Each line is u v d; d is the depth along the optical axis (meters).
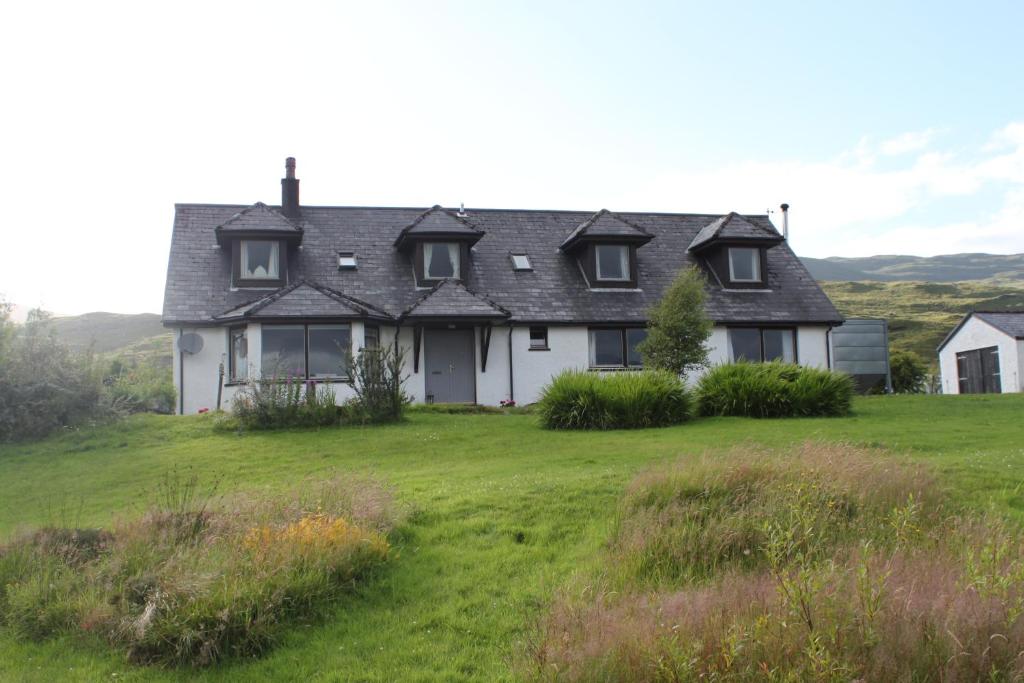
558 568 8.05
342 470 13.14
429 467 13.48
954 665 5.48
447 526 9.32
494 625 6.95
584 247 27.83
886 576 6.07
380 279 26.22
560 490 10.47
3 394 17.33
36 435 17.53
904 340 65.62
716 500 9.04
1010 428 16.59
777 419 19.16
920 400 23.98
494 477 11.91
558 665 5.77
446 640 6.72
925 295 95.19
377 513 9.11
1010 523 8.66
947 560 7.00
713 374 21.11
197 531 8.57
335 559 7.76
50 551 8.12
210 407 23.67
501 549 8.59
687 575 7.50
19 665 6.60
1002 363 34.78
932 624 5.77
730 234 28.11
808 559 7.12
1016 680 5.36
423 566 8.21
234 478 13.27
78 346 20.03
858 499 8.88
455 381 25.52
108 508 11.52
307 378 21.42
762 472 9.62
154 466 14.55
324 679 6.20
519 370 25.67
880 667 5.41
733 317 27.00
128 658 6.64
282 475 13.34
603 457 13.51
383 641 6.75
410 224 27.11
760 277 28.56
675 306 23.22
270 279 25.33
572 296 26.95
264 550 7.68
